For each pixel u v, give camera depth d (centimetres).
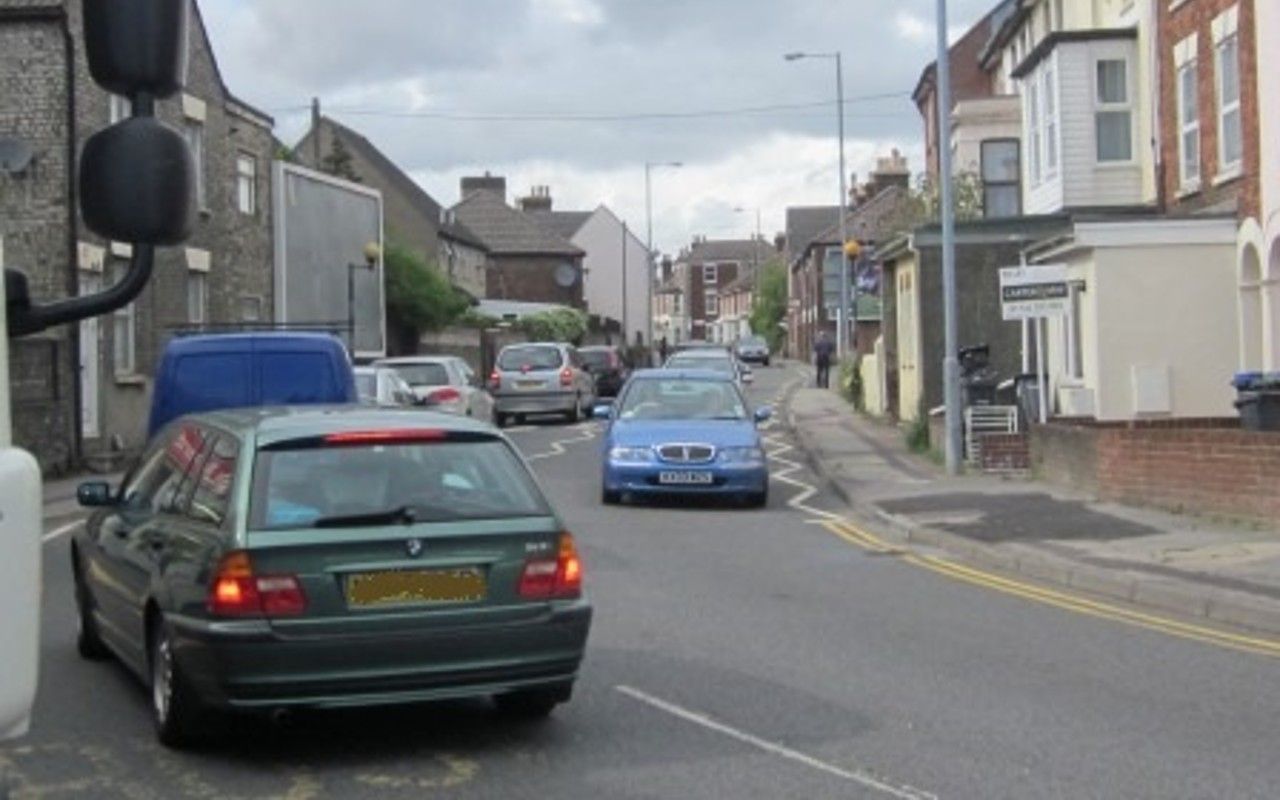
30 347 2414
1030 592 1325
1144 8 2733
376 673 760
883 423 3406
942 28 2212
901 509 1858
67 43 2550
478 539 784
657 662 1022
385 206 6731
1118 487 1827
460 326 5300
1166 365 2286
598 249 10331
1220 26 2327
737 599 1287
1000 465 2250
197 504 823
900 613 1219
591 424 3841
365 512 773
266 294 3525
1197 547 1461
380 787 736
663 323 14562
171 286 2969
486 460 826
